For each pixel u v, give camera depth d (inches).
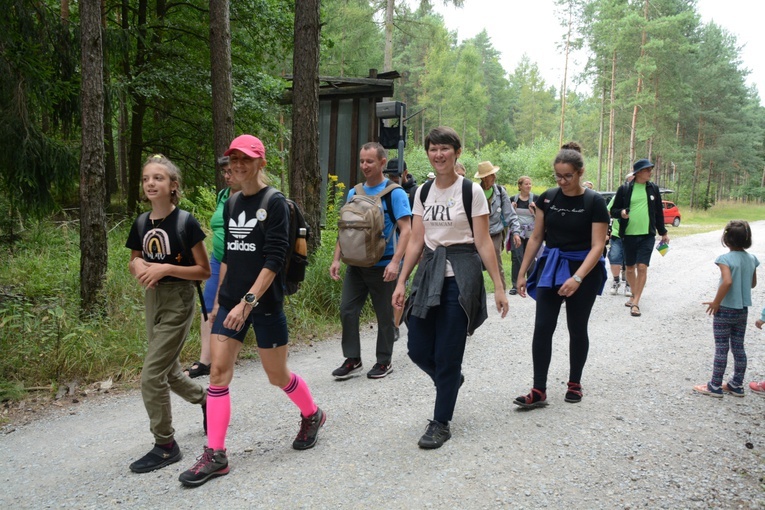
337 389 180.2
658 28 1338.6
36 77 314.0
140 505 112.0
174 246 125.3
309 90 306.3
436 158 133.7
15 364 190.5
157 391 126.1
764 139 2466.8
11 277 294.8
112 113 448.5
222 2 295.6
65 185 330.6
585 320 159.3
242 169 119.6
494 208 305.1
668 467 123.3
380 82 441.4
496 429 145.1
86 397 179.2
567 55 1764.3
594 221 153.3
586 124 1931.6
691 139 1908.2
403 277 141.7
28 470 130.5
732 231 165.6
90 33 230.7
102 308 230.7
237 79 553.6
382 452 133.0
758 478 117.7
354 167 458.0
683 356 210.7
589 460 127.0
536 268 163.0
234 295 121.9
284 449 136.2
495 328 258.2
